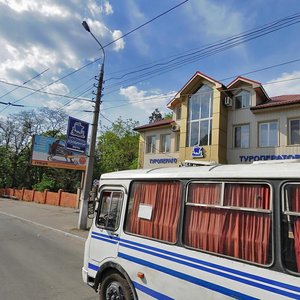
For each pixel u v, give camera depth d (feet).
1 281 22.86
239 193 12.01
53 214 75.51
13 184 165.48
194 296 12.41
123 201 17.10
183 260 13.12
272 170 11.21
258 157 69.62
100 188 19.06
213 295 11.75
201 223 12.98
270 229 10.77
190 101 80.53
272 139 68.59
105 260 17.17
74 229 51.21
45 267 27.40
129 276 15.51
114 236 16.98
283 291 9.91
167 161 87.81
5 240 40.70
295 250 10.00
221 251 12.01
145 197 15.93
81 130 61.41
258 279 10.59
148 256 14.70
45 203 110.73
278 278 10.13
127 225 16.44
